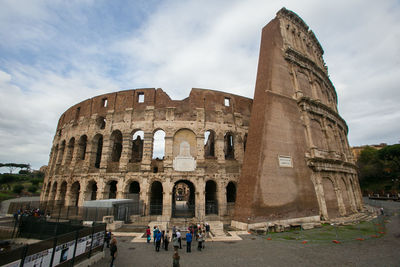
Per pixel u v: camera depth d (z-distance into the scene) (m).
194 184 36.09
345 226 30.36
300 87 41.09
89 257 16.02
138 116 39.94
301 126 36.88
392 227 29.22
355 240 22.25
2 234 26.11
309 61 44.81
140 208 34.03
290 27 46.25
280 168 31.28
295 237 23.94
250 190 29.03
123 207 30.72
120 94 42.56
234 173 38.81
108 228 26.94
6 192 92.44
